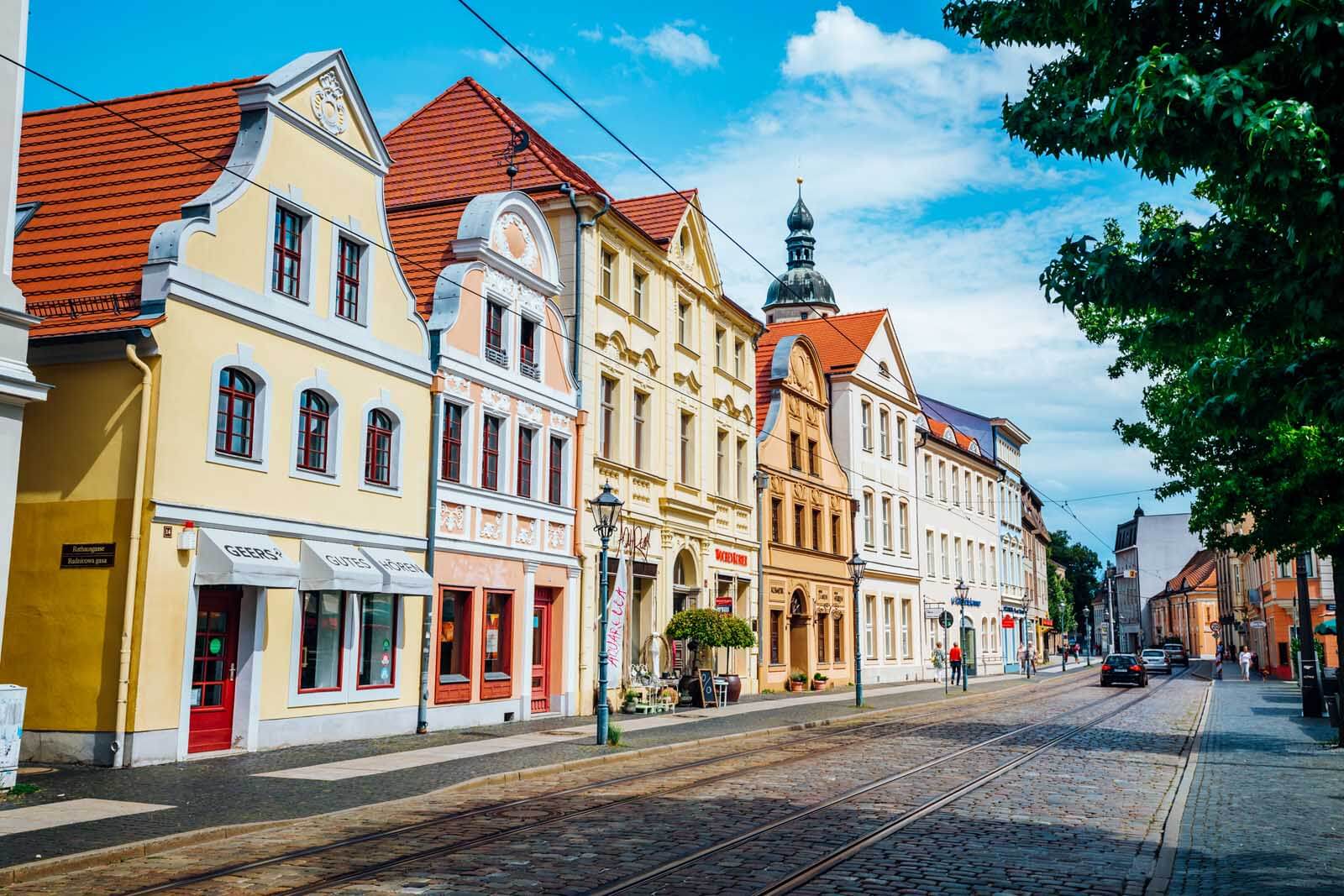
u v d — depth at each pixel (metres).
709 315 35.00
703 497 33.78
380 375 20.58
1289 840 11.30
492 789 14.47
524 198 25.08
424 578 20.59
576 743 19.72
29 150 20.50
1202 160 7.91
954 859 10.14
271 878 9.06
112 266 16.98
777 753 19.52
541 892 8.70
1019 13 9.29
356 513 19.78
